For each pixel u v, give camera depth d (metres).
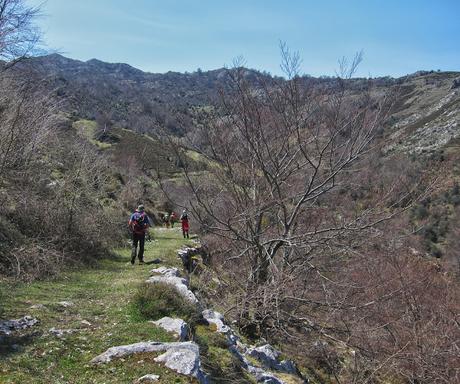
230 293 12.88
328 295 12.16
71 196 13.38
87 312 7.39
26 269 9.48
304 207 13.38
